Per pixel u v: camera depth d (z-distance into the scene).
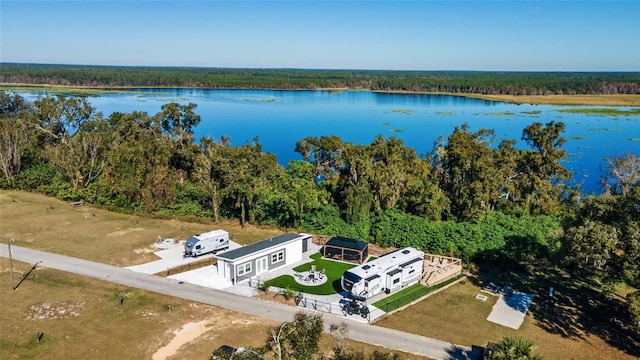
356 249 45.09
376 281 37.66
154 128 82.62
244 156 57.50
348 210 52.59
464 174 60.94
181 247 48.38
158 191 58.69
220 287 39.25
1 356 28.44
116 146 70.12
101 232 52.25
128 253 46.25
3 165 67.81
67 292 37.28
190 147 71.69
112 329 31.94
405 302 37.19
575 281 41.91
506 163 62.44
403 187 58.84
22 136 76.00
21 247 46.78
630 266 29.91
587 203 35.03
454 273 42.81
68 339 30.59
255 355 21.12
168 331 31.84
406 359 29.27
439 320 34.59
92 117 98.56
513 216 55.47
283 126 144.50
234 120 157.12
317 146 74.81
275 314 34.72
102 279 39.97
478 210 52.59
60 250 46.41
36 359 28.36
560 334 32.88
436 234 48.19
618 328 33.81
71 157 66.25
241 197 55.28
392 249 49.25
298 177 63.22
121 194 60.91
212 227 55.41
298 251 45.84
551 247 45.88
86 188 63.44
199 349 29.69
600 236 30.64
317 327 22.17
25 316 33.31
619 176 63.75
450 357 29.70
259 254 41.84
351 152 62.69
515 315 35.56
